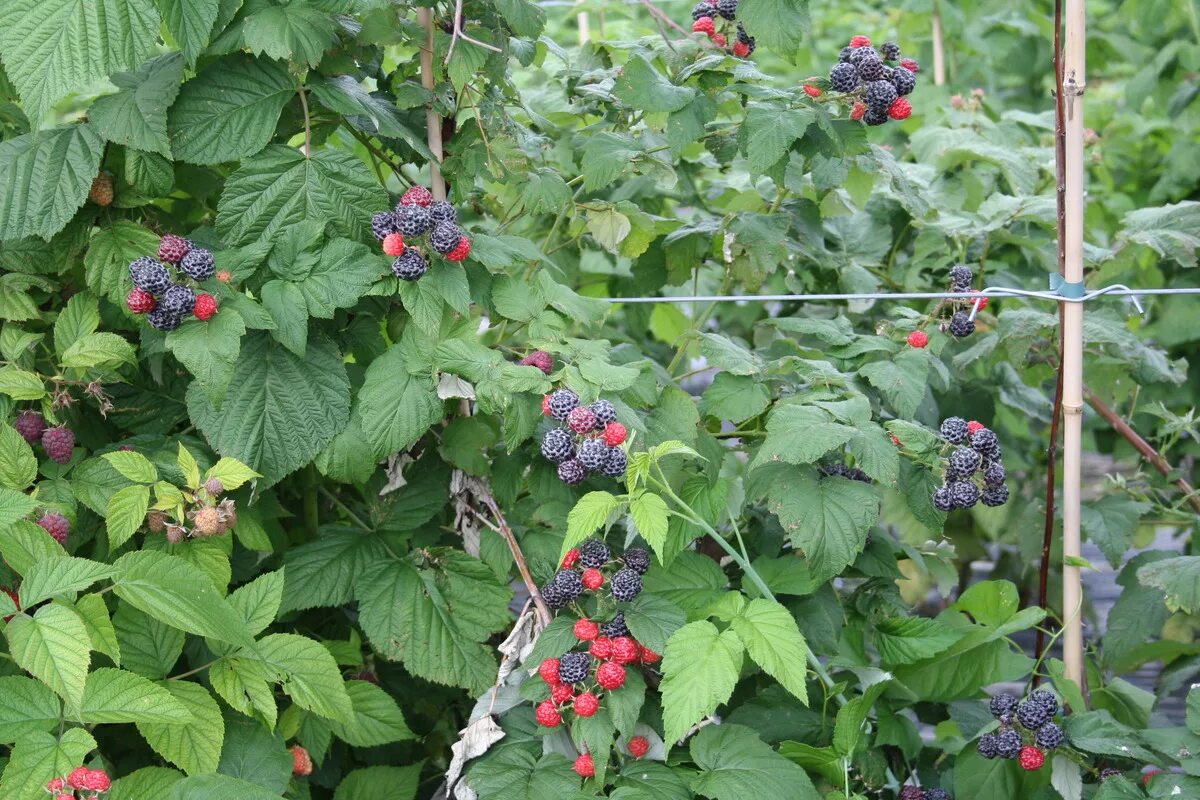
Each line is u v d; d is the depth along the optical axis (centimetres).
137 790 104
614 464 104
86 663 99
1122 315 137
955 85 179
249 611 109
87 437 115
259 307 107
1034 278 144
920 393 115
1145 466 151
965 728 119
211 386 105
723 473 117
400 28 111
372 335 116
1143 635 128
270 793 104
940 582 130
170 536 107
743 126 115
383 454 110
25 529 103
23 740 100
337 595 115
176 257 105
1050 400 149
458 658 113
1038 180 146
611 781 108
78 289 117
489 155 113
